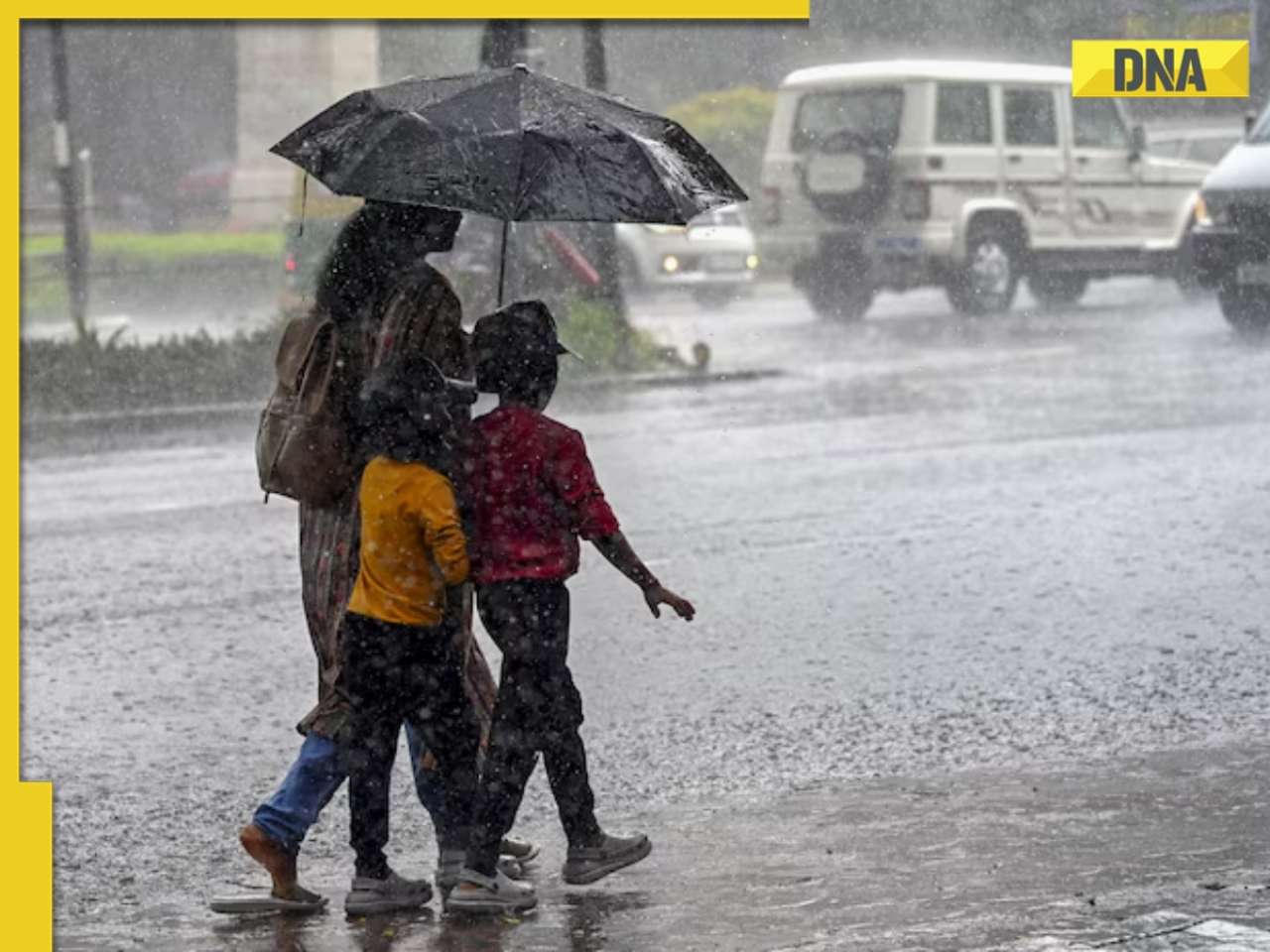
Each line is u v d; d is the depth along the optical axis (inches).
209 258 2541.8
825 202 2036.2
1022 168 2027.6
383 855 482.0
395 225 477.4
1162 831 527.5
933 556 932.6
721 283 2172.7
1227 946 429.7
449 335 477.1
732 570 909.8
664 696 703.1
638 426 1397.6
